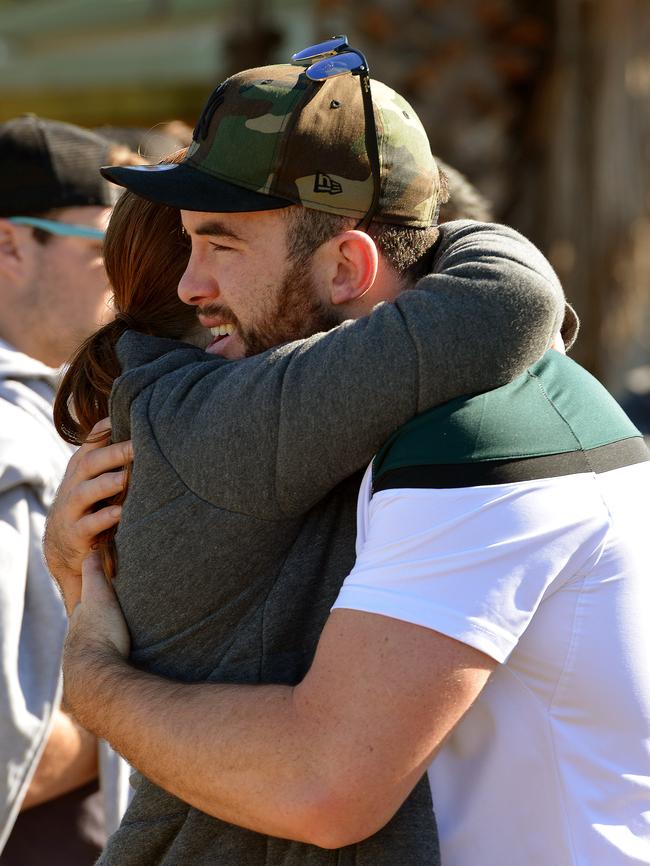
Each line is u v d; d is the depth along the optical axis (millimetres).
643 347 14086
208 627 4508
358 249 4617
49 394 7703
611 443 4543
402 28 11852
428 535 4016
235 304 4746
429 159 4949
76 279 8141
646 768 4391
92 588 4867
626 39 11945
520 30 11867
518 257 4418
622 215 12094
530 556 4102
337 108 4629
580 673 4281
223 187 4629
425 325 4141
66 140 8250
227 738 4117
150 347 5016
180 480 4449
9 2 25688
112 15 24750
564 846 4262
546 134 12102
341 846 4055
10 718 6508
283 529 4449
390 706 3906
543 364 4645
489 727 4344
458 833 4375
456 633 3951
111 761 7059
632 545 4410
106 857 4742
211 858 4504
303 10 19781
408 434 4168
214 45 23938
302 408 4168
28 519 6852
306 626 4508
